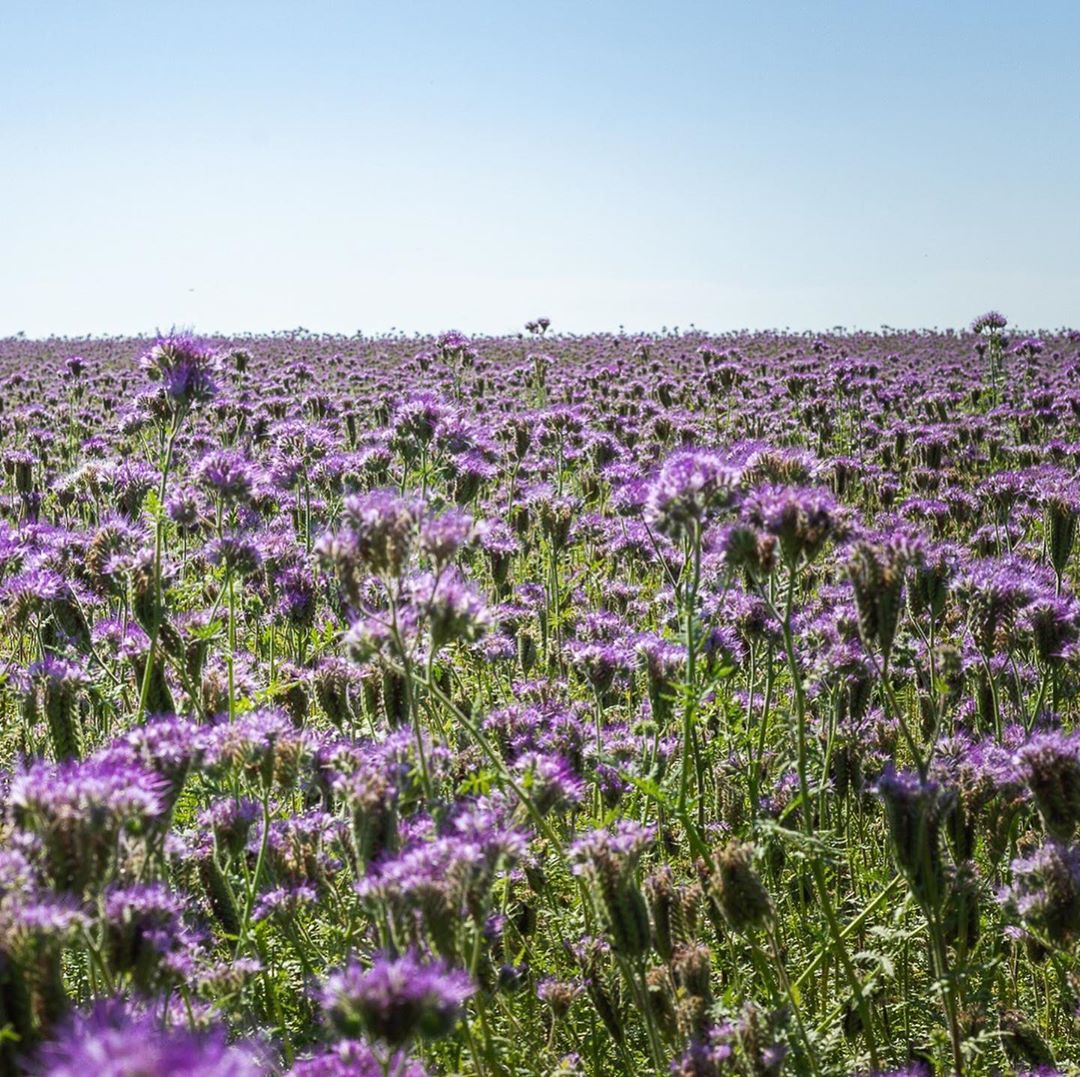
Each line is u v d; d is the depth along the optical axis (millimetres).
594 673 6402
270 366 36969
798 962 5617
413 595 4734
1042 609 6512
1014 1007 5172
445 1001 3039
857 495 14562
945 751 5832
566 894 6090
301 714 6602
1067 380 29344
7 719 7125
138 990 3668
